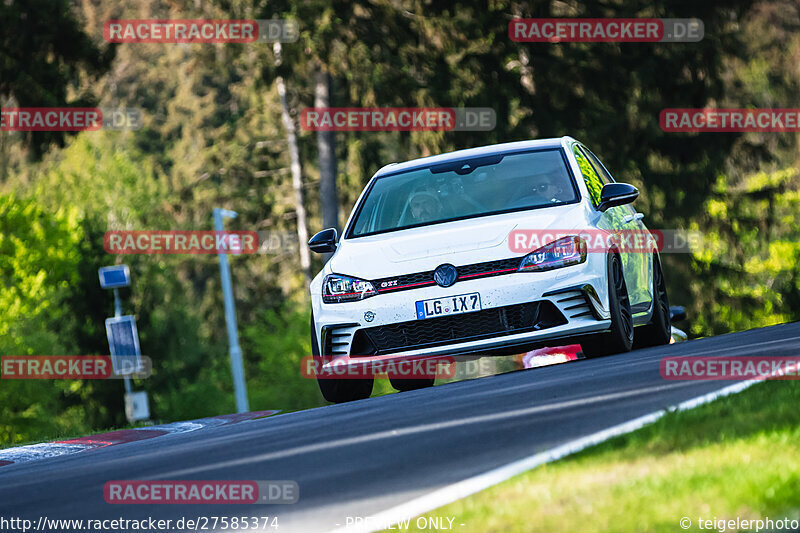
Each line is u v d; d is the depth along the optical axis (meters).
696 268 113.94
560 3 106.88
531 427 15.78
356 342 28.14
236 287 164.12
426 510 11.08
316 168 155.50
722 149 107.19
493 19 103.94
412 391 26.22
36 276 117.12
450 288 27.31
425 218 29.67
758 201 116.88
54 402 132.00
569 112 105.56
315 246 30.86
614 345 28.58
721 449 11.78
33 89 92.44
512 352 28.58
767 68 144.38
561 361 34.28
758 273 161.62
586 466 11.88
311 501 12.67
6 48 93.19
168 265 158.75
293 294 165.75
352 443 16.77
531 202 29.23
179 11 121.88
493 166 30.92
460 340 27.33
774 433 12.17
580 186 29.69
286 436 19.30
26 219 116.62
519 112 106.69
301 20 100.50
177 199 161.12
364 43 100.44
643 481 10.73
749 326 138.00
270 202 159.75
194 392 148.50
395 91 101.31
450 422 17.55
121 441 29.48
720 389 16.94
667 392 17.55
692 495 9.98
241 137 162.00
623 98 104.94
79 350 141.50
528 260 27.30
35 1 93.62
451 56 107.38
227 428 24.44
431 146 104.62
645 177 107.25
